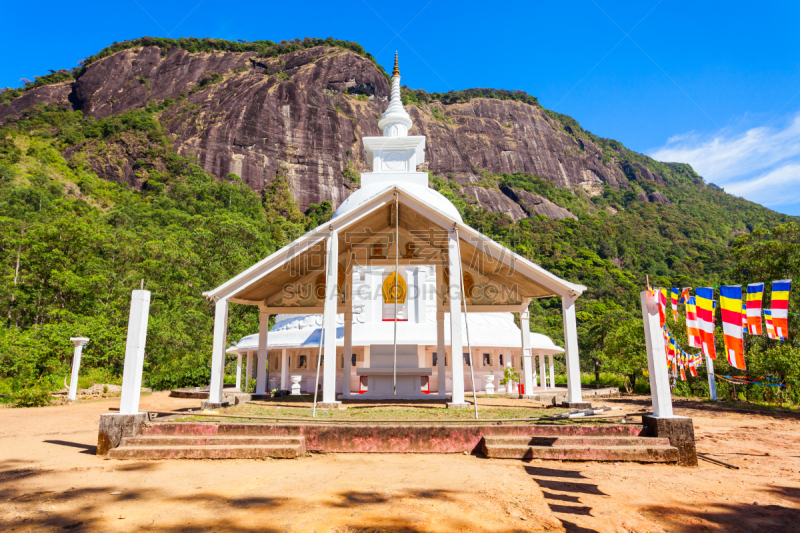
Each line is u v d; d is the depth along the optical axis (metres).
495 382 23.81
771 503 6.01
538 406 13.41
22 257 39.97
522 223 118.00
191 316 38.12
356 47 168.88
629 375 29.50
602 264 103.31
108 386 26.59
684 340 23.92
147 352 32.72
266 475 7.27
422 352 22.84
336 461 8.41
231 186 96.62
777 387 22.12
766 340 23.45
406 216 15.19
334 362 12.80
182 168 107.12
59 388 24.00
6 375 24.47
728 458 9.13
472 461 8.44
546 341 26.78
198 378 33.53
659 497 6.22
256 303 18.31
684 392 25.56
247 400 16.08
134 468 7.81
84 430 12.55
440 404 13.77
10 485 6.69
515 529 4.95
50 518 5.21
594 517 5.37
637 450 8.53
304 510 5.48
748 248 25.12
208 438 9.05
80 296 38.47
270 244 65.50
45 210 61.28
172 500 5.90
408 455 8.98
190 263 47.53
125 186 101.75
